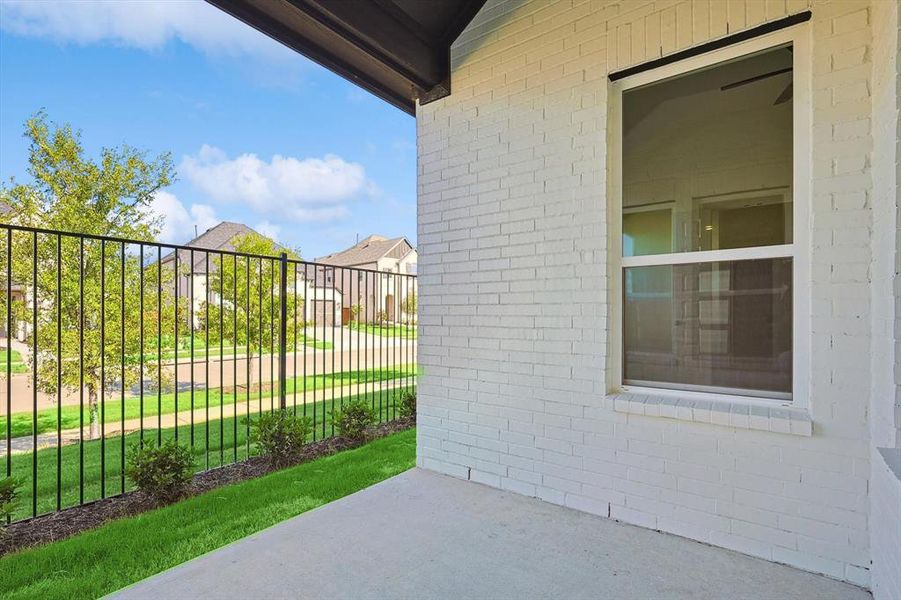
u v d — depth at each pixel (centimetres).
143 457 309
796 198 222
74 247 495
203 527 266
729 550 230
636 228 271
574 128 282
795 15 214
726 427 231
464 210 335
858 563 200
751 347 236
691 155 254
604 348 271
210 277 790
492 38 318
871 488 194
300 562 221
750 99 237
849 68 202
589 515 272
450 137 343
